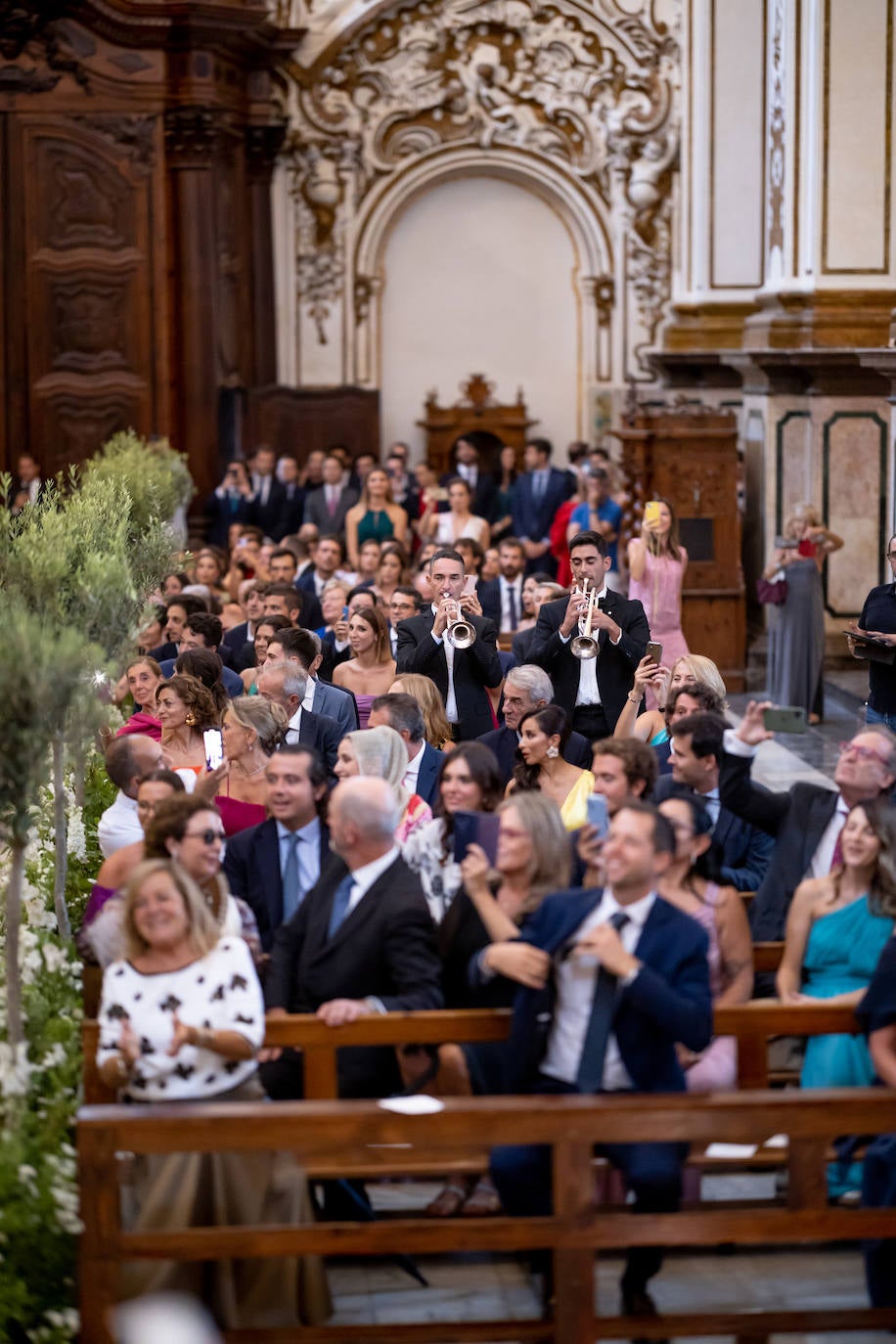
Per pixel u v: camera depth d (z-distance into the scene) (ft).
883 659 28.12
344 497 51.72
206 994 14.80
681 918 14.88
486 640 26.99
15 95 53.67
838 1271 15.92
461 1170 15.01
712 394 55.72
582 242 61.57
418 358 62.69
